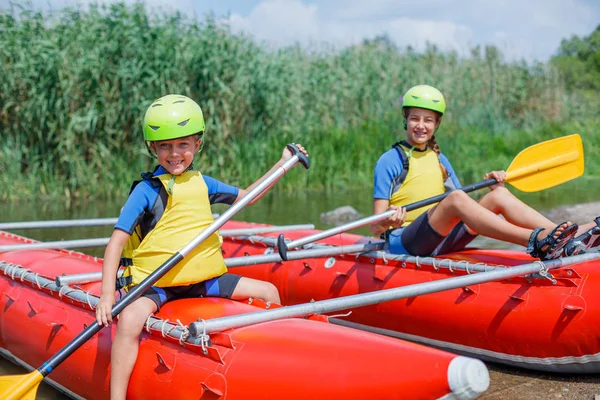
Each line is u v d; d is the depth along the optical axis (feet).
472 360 7.93
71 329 11.43
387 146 40.40
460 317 12.98
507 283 12.52
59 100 33.73
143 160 35.27
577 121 55.11
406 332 14.11
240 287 11.37
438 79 50.52
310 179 37.78
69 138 33.81
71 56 34.81
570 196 32.89
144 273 10.84
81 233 25.75
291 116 40.91
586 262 11.94
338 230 13.96
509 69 55.77
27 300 12.82
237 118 37.60
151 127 10.81
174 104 10.85
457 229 13.98
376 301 10.16
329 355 8.71
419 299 13.67
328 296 15.49
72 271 13.41
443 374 7.91
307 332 9.17
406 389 8.12
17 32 34.58
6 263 13.97
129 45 34.32
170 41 35.27
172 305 10.54
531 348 12.10
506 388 11.75
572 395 11.27
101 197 34.73
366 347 8.66
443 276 13.57
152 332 10.00
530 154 15.69
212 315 10.03
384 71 46.75
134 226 10.64
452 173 16.22
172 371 9.53
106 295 9.91
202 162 36.22
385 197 15.26
